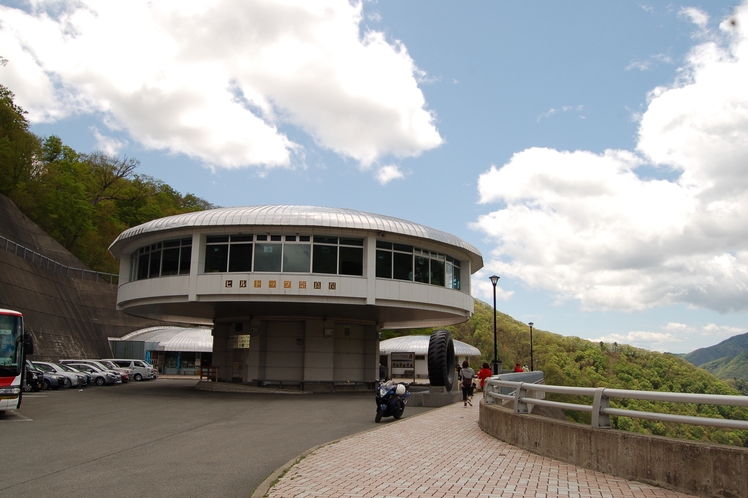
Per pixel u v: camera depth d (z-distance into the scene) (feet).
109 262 286.46
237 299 93.15
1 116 238.89
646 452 26.45
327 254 94.89
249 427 52.13
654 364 388.98
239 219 92.68
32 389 103.04
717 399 23.50
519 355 424.46
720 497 22.99
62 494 25.88
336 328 114.52
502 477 28.50
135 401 81.56
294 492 25.46
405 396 59.88
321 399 88.74
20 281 155.33
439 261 108.68
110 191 328.08
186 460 34.78
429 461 33.09
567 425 32.22
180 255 97.50
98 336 198.49
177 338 209.36
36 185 253.03
